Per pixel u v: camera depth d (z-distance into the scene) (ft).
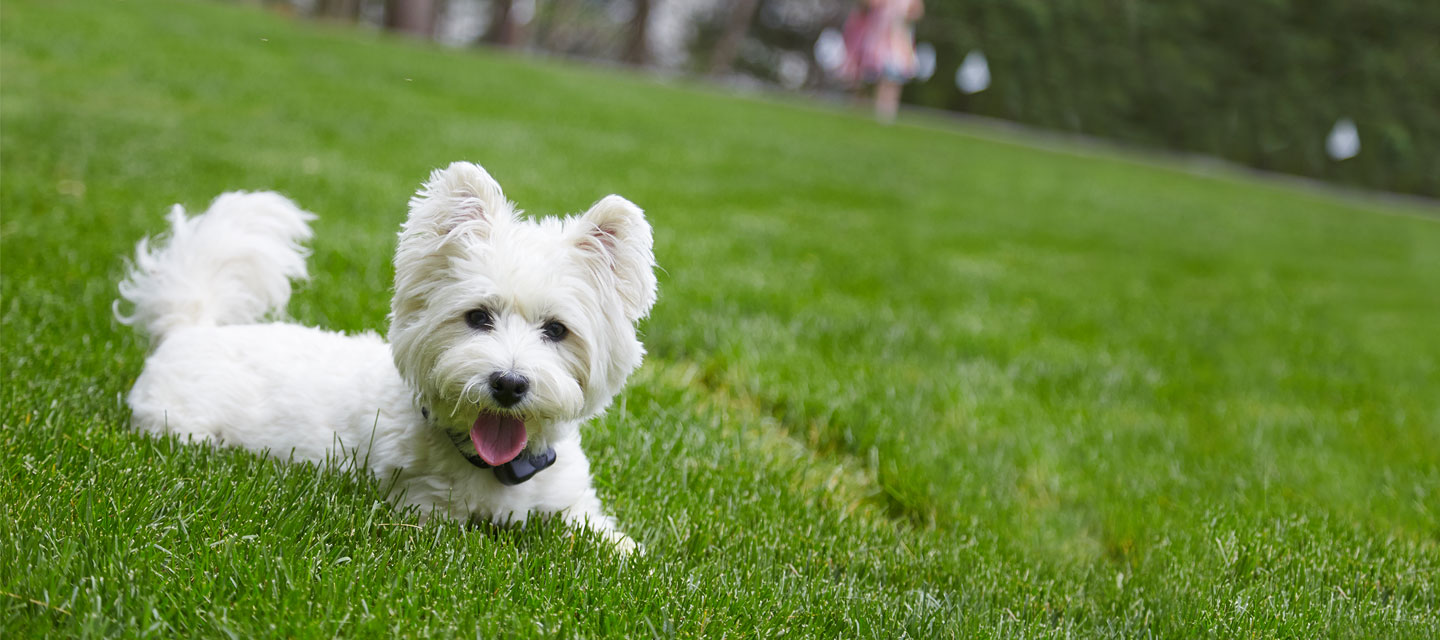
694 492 13.08
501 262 10.03
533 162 35.12
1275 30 116.16
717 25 146.51
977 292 28.04
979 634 10.28
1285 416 20.34
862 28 95.55
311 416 11.44
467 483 10.80
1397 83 114.73
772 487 13.61
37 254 17.63
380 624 8.33
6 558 8.35
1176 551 13.23
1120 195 60.08
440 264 10.36
